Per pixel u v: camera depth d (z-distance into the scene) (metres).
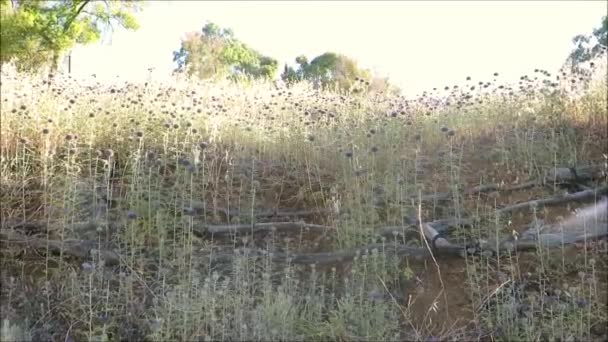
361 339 4.20
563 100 7.71
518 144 6.84
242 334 4.05
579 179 6.31
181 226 5.34
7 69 7.98
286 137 7.07
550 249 5.13
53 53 16.88
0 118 6.20
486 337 4.41
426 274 5.04
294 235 5.65
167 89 8.62
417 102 8.90
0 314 4.27
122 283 4.52
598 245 5.19
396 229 5.39
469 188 6.23
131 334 4.18
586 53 9.38
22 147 6.05
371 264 4.90
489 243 5.06
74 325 4.28
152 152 6.02
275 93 9.42
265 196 6.33
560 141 6.99
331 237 5.56
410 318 4.62
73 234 5.07
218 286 4.71
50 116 6.49
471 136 7.54
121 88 8.50
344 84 18.77
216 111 7.57
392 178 5.98
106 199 5.59
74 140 5.81
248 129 7.13
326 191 6.29
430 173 6.67
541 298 4.54
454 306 4.72
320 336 4.23
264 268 4.83
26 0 16.39
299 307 4.52
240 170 6.47
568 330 4.32
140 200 5.36
